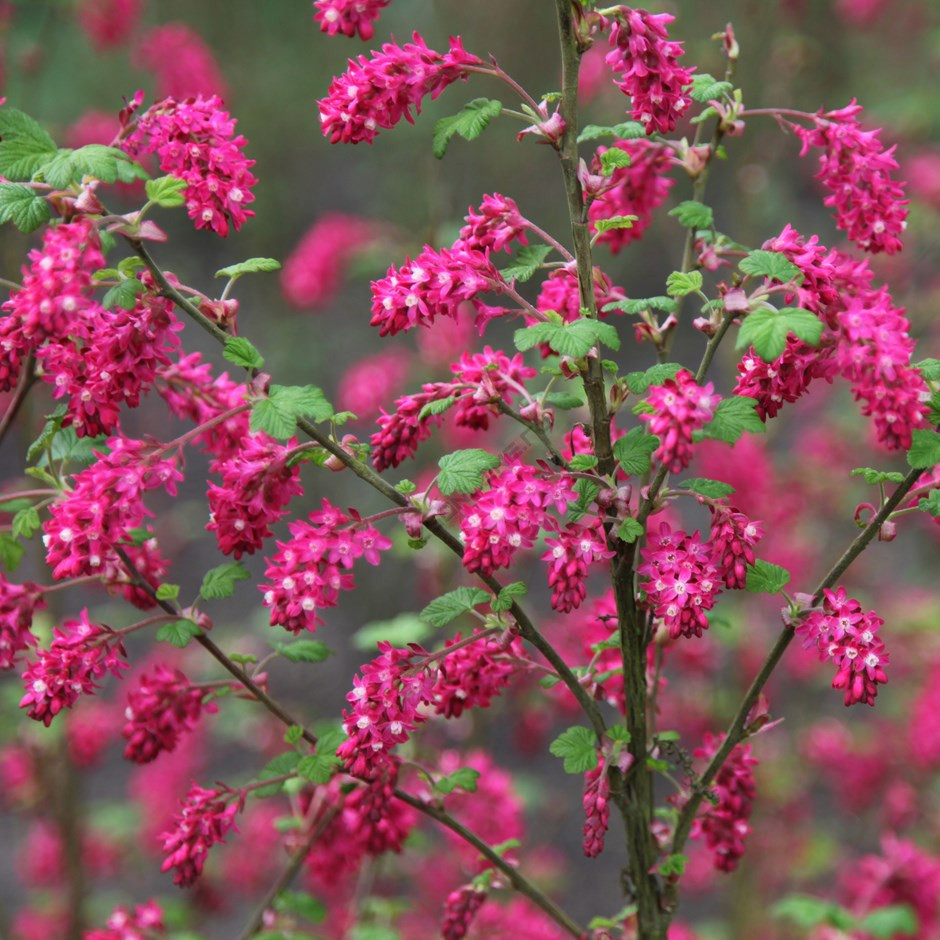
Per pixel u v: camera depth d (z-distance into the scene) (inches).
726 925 262.4
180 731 130.9
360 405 302.8
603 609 138.3
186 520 375.6
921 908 181.6
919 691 266.5
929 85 355.9
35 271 99.8
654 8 222.1
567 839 312.5
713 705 239.9
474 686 120.6
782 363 103.1
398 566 389.7
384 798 124.2
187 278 538.6
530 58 508.1
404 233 318.0
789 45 290.7
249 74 530.6
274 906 155.6
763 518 253.0
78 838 240.2
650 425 96.3
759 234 326.3
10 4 264.4
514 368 113.4
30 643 125.6
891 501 104.6
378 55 106.8
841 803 277.9
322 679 372.5
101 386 108.4
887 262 309.7
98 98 525.7
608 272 497.0
